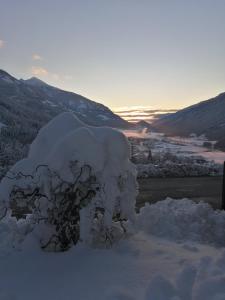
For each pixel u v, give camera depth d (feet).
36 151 20.11
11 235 20.88
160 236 23.24
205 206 25.79
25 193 19.15
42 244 19.83
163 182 73.10
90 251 18.89
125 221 23.32
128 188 20.80
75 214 19.62
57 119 21.01
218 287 13.84
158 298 13.71
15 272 17.11
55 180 18.80
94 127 20.67
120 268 16.89
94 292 14.80
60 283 15.78
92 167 18.85
